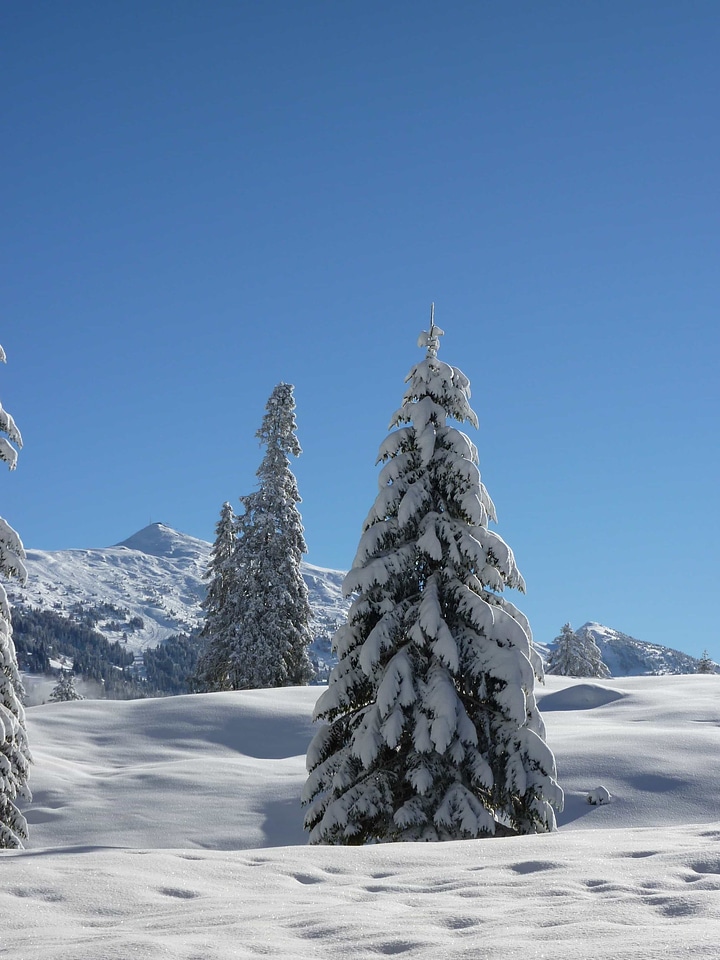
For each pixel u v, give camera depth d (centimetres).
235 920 542
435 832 1512
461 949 432
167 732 3067
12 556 2111
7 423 2142
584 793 2200
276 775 2594
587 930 455
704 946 396
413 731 1588
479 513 1683
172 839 2156
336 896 617
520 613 1725
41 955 450
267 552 4650
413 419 1775
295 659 4631
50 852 1035
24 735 2088
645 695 3372
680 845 742
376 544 1706
